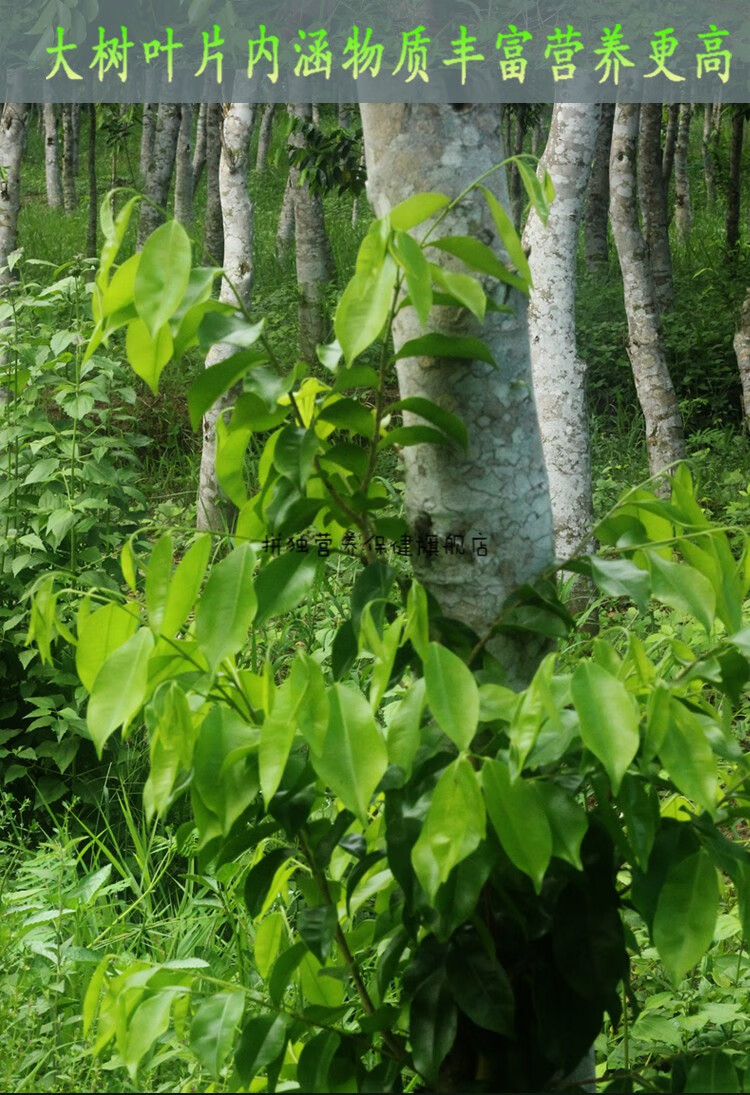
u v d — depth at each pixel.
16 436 4.44
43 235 18.41
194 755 1.72
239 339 1.64
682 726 1.59
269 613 1.82
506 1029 1.67
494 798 1.54
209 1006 1.81
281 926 2.12
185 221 17.78
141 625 1.82
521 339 1.95
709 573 1.83
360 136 9.90
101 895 3.38
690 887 1.67
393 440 1.86
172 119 14.65
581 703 1.52
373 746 1.54
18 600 4.42
